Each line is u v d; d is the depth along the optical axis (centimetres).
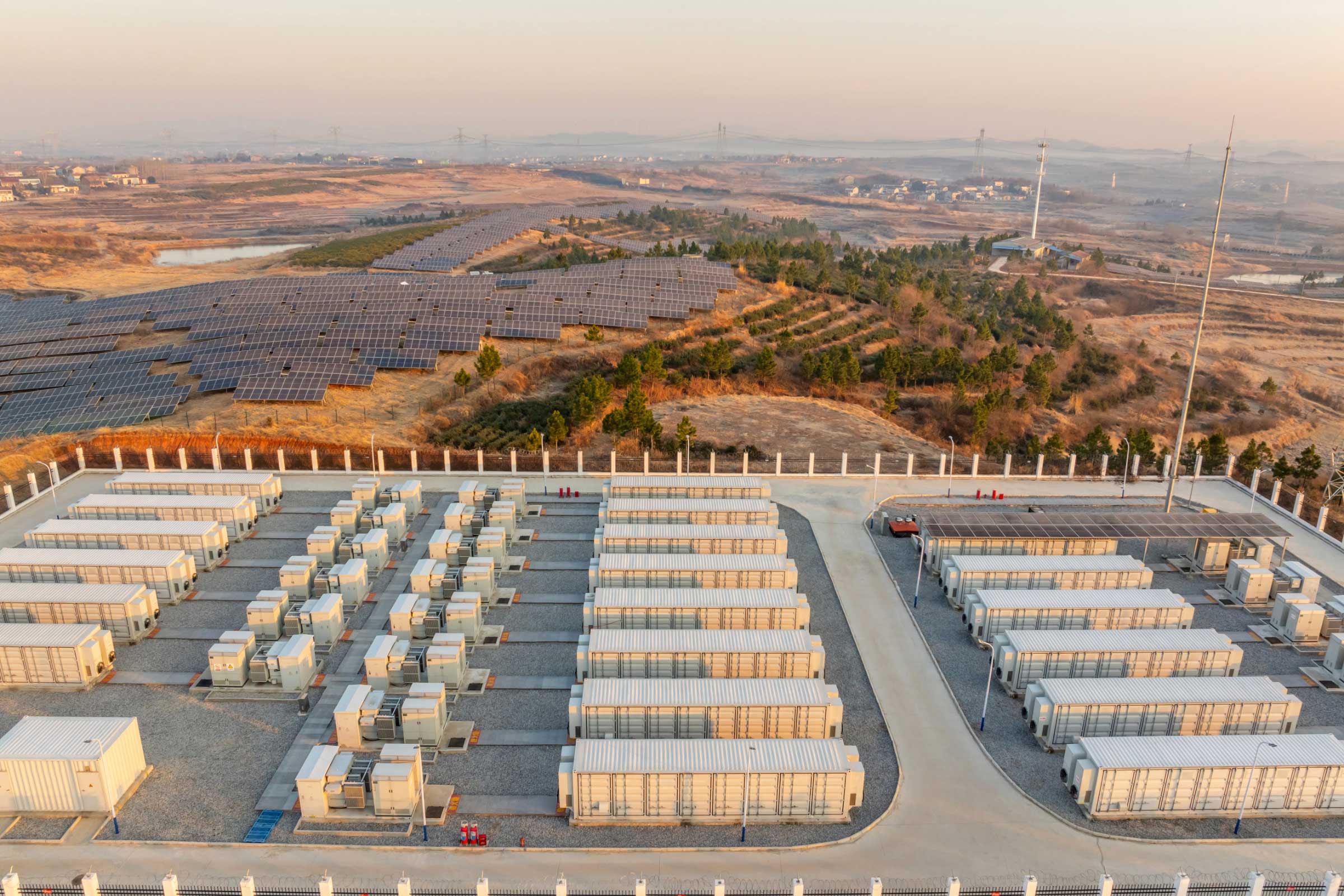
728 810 3725
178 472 7288
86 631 4741
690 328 11906
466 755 4128
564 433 8344
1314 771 3744
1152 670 4728
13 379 9644
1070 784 3906
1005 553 6175
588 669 4591
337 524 6362
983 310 17075
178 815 3706
